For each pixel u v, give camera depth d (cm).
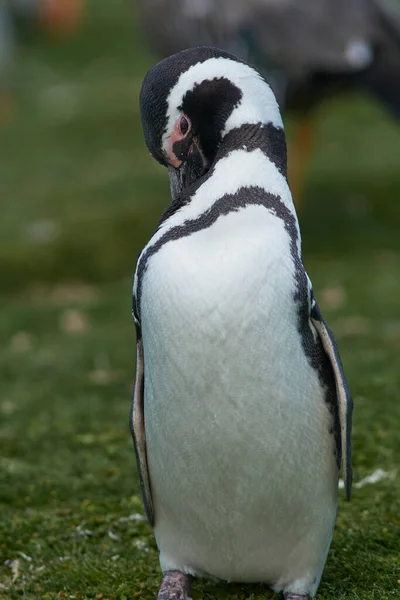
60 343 3212
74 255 4219
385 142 5700
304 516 1337
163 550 1423
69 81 7862
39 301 3791
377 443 2002
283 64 3762
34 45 9256
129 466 2033
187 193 1339
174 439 1293
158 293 1252
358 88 3903
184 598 1397
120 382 2681
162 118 1377
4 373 2881
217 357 1240
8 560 1648
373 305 3300
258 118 1341
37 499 1898
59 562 1623
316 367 1305
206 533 1354
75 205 4766
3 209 4788
